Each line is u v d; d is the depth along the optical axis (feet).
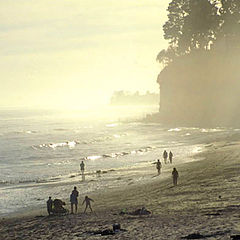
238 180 222.28
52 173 390.42
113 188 265.13
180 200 184.44
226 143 524.93
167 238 110.83
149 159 444.14
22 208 225.56
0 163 494.59
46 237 130.72
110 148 626.64
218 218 132.36
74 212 192.85
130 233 121.80
